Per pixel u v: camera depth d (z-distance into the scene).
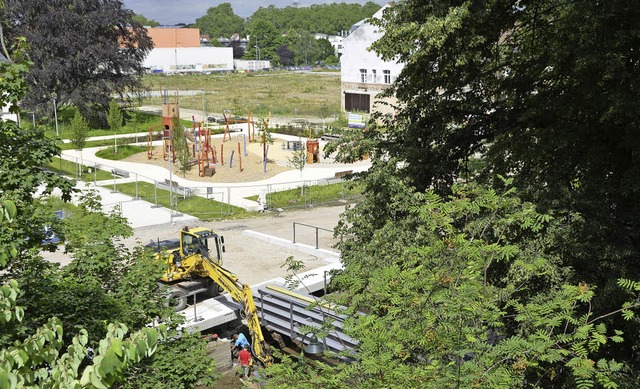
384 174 16.38
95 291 12.84
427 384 7.22
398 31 16.48
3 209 5.91
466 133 18.16
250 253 28.48
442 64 17.42
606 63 14.08
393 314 8.31
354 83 79.19
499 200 9.66
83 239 14.23
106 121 74.00
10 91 12.55
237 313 21.41
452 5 16.25
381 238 15.44
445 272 8.00
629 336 13.02
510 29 18.25
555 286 12.66
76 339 5.18
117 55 73.88
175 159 51.62
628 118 14.39
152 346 4.79
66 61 69.06
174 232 32.28
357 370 7.80
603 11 14.33
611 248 13.16
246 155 53.62
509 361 8.51
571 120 16.38
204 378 12.85
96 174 47.78
